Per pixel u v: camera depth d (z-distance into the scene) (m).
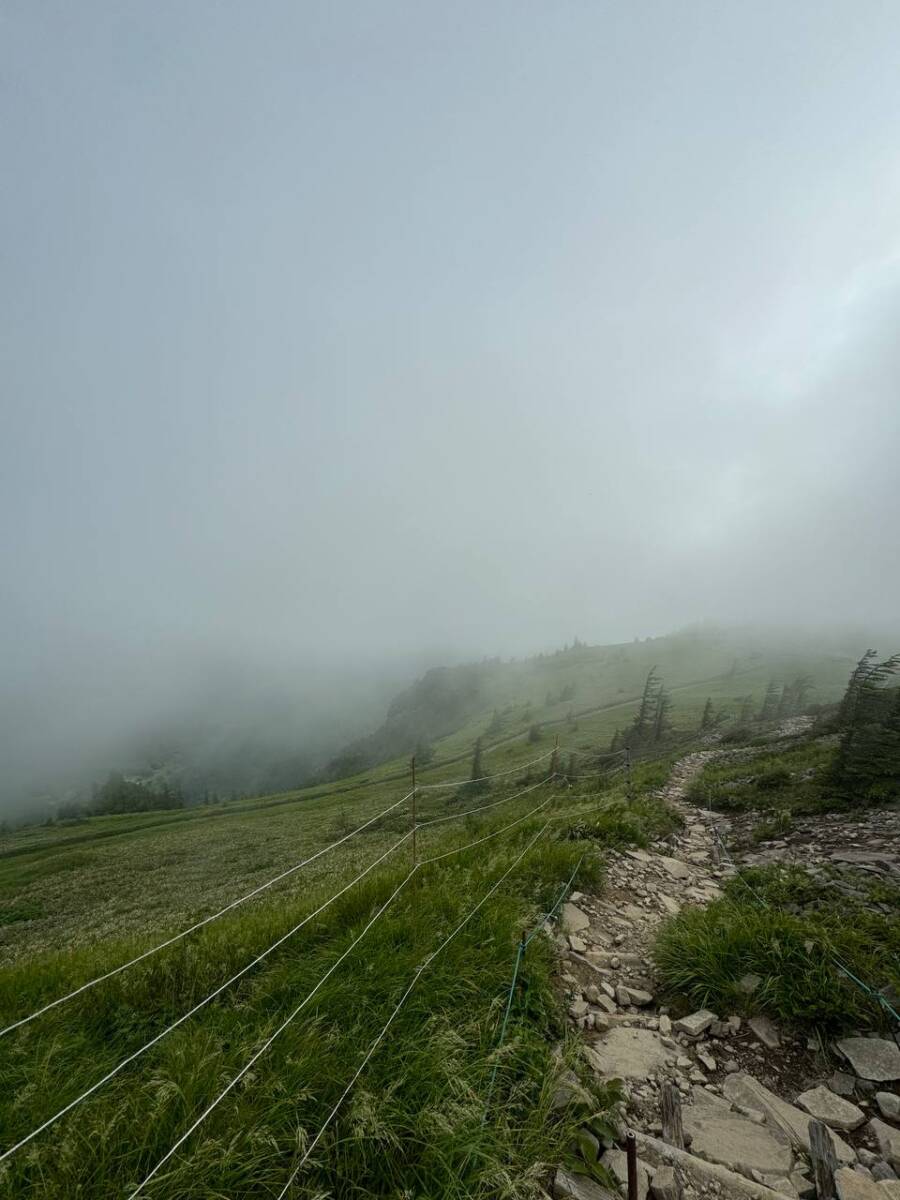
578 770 42.75
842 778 14.55
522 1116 3.94
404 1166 3.35
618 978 6.41
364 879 8.17
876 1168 3.83
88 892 58.16
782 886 8.28
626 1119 4.22
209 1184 3.10
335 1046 4.14
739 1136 4.12
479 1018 4.68
